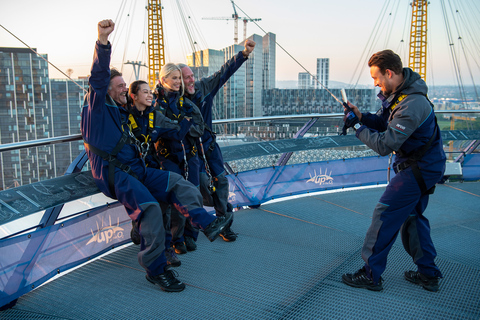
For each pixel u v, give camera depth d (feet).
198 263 9.00
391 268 8.62
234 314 6.88
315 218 12.29
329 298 7.36
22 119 325.21
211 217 7.93
